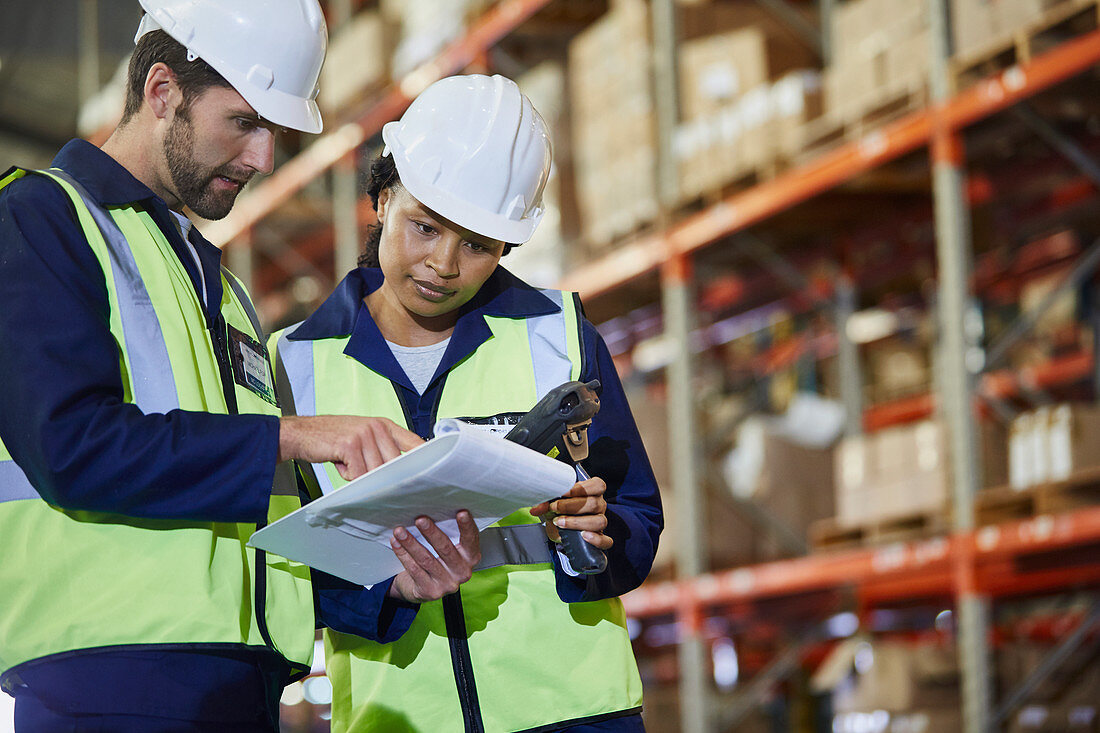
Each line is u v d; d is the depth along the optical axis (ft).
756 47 21.80
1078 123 18.92
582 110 25.12
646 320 29.30
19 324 5.47
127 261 6.07
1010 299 23.63
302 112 6.50
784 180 20.58
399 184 7.31
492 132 7.24
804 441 24.02
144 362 5.96
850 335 25.32
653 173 22.99
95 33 44.21
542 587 7.34
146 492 5.46
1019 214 22.26
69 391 5.37
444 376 7.54
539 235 25.41
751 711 26.30
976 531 17.24
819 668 25.44
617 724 7.32
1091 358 21.42
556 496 5.99
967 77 17.83
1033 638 21.93
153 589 5.77
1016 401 22.98
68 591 5.68
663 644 29.50
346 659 7.59
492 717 7.15
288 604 6.51
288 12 6.48
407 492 5.68
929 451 18.84
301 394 7.49
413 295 7.29
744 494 22.82
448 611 7.24
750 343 29.12
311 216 36.65
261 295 41.42
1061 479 16.58
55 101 51.11
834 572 19.69
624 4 23.73
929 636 24.91
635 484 7.59
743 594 21.15
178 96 6.22
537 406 6.46
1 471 5.80
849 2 22.68
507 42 28.09
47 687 5.63
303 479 7.45
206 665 5.87
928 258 23.59
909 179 20.47
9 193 5.84
